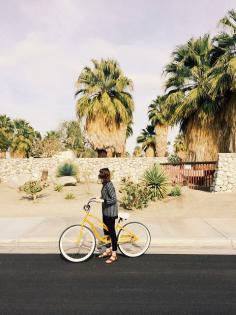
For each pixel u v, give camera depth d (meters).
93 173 26.72
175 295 5.52
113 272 6.67
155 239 8.59
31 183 16.61
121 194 17.36
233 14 19.91
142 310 4.98
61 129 51.22
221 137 21.28
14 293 5.68
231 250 8.23
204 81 21.09
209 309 5.00
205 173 21.00
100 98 29.08
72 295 5.56
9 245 8.73
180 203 14.88
